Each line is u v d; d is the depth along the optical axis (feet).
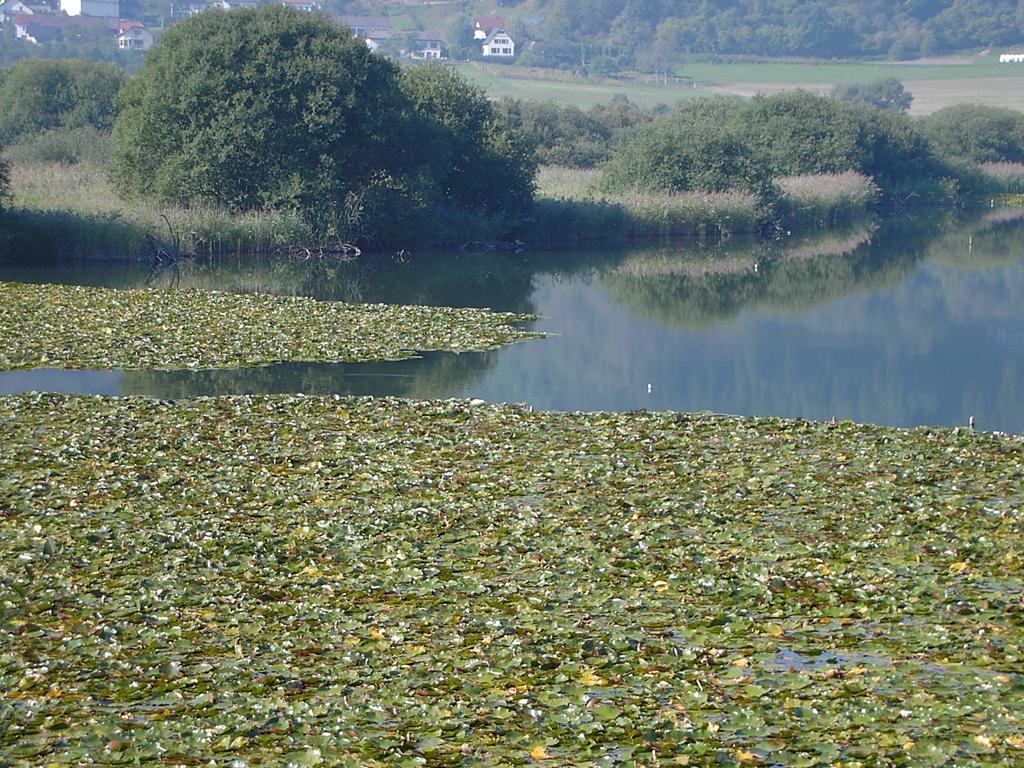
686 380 185.06
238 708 68.49
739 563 92.63
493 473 118.62
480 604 84.89
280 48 371.35
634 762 62.75
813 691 70.69
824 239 440.45
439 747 64.75
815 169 562.25
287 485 113.19
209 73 363.76
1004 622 80.23
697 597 86.33
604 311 257.96
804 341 222.69
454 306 258.16
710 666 74.74
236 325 210.38
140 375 171.73
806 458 125.49
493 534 100.01
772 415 161.58
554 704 69.51
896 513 104.94
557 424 142.92
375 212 368.07
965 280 318.04
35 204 345.92
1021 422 159.22
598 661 75.25
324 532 99.76
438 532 100.63
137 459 120.57
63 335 195.00
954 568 90.89
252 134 355.36
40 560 92.12
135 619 81.76
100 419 137.59
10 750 63.77
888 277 325.62
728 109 614.75
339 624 81.25
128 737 65.10
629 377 186.19
